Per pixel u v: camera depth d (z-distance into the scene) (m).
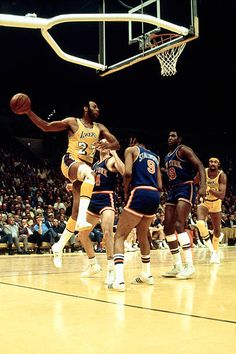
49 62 20.00
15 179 17.92
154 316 2.91
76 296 3.80
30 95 22.16
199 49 18.70
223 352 2.08
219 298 3.68
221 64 20.00
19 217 13.39
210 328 2.56
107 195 5.02
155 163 4.64
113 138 5.06
